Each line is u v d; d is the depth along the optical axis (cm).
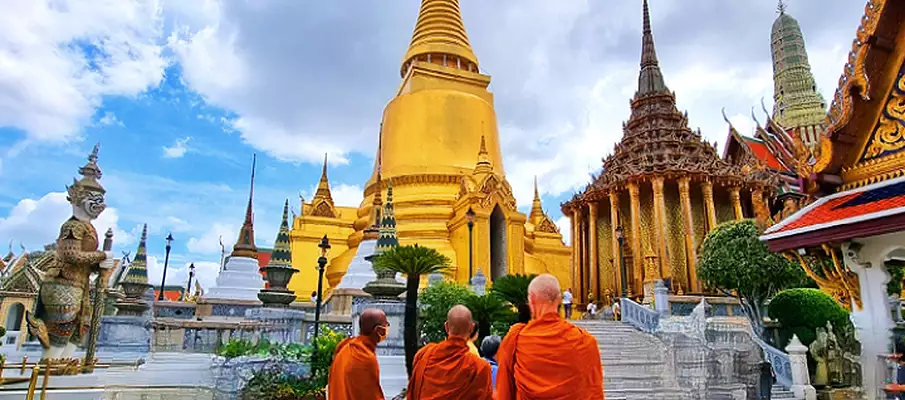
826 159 873
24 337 2550
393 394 1232
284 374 1070
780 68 5166
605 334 1981
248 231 2803
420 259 1291
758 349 1362
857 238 813
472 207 3269
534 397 417
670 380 1350
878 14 808
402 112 4134
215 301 2448
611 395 1290
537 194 4709
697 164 3434
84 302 1380
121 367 1366
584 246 3838
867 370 812
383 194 3875
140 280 2445
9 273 4150
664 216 3309
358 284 2544
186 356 1561
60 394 1002
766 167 3678
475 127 4122
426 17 4703
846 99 846
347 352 573
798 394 1486
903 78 805
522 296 1232
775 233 868
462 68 4566
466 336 536
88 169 1433
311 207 4000
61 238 1362
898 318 1038
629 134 3934
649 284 2952
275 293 1978
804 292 1838
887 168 816
